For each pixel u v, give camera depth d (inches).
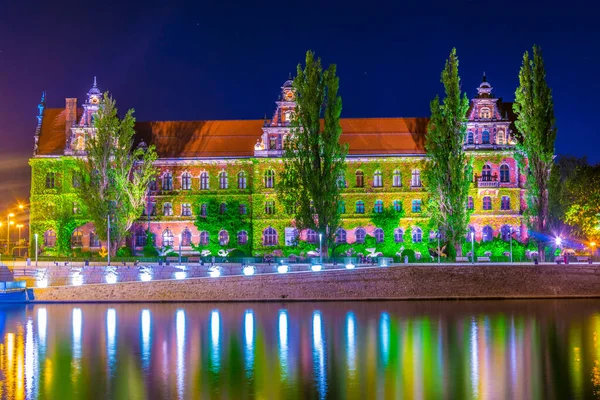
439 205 4345.5
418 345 2711.6
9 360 2492.6
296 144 4389.8
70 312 3486.7
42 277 3850.9
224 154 5009.8
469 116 4913.9
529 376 2276.1
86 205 4527.6
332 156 4345.5
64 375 2292.1
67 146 4928.6
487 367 2389.3
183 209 4995.1
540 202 4288.9
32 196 4911.4
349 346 2699.3
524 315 3353.8
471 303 3747.5
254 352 2600.9
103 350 2640.3
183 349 2655.0
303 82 4424.2
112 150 4537.4
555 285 3914.9
